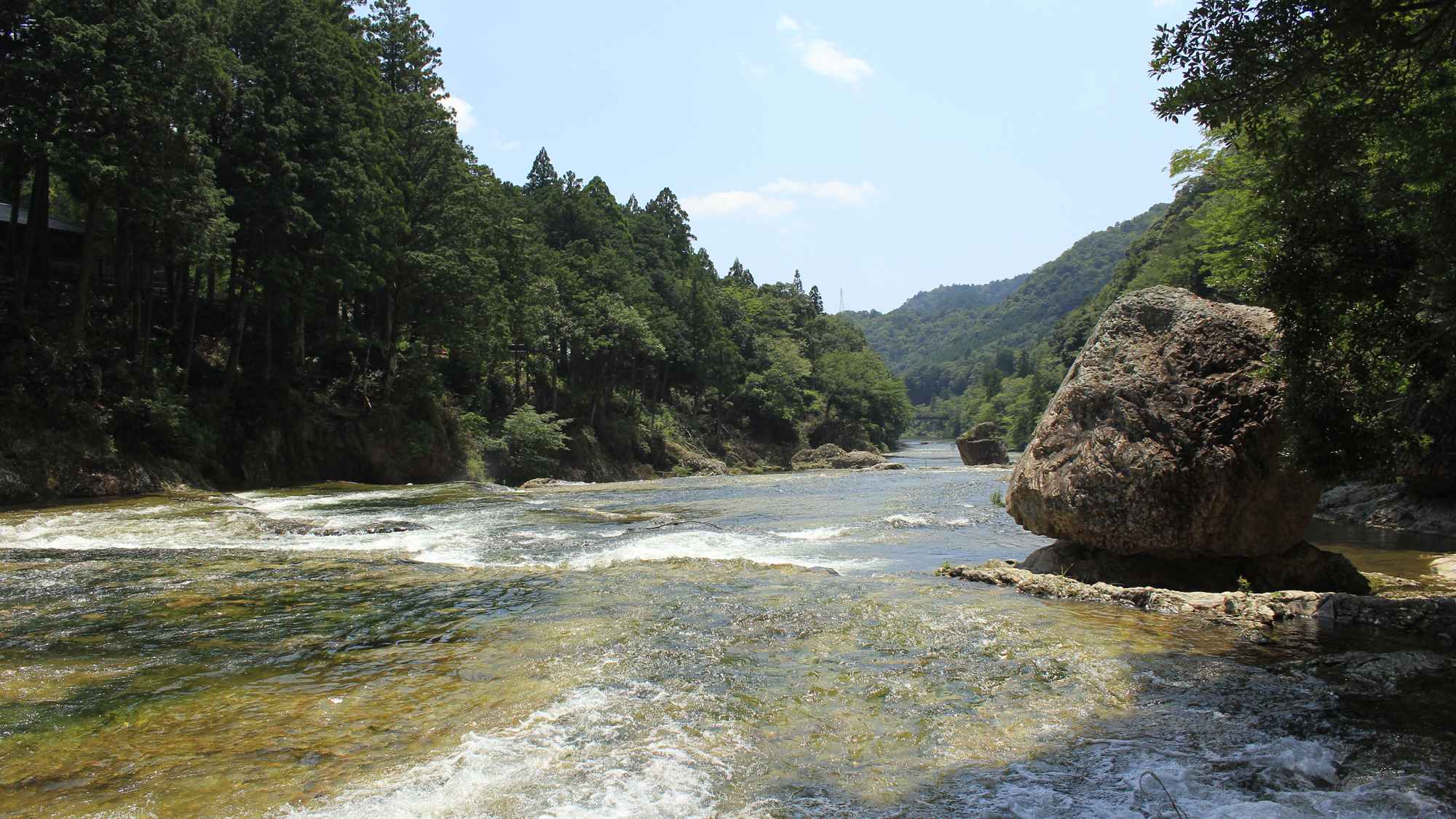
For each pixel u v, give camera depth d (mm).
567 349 58406
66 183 23625
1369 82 7777
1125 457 9734
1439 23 7055
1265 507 9234
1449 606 7477
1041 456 10836
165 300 36875
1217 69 7703
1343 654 6719
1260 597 8359
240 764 4773
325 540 15383
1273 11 7203
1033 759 4805
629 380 72688
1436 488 17188
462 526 17719
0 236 31656
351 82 35438
